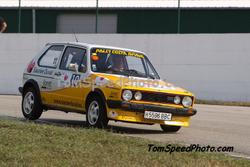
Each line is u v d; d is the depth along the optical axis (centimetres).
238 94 6481
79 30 8850
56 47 3114
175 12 8394
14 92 6962
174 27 8400
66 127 2603
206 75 6562
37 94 3094
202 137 2805
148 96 2723
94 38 6856
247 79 6450
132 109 2673
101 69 2864
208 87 6562
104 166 1794
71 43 3038
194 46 6594
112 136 2339
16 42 6975
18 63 6969
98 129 2608
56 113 3759
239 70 6475
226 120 3916
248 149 2464
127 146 2147
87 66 2862
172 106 2775
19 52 6962
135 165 1822
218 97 6538
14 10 8650
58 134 2314
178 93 2798
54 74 3019
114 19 8681
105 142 2209
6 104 4544
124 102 2659
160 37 6681
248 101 6444
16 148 1989
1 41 6981
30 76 3167
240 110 5169
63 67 3000
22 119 3158
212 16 8281
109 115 2686
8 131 2327
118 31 8631
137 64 3006
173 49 6644
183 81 6625
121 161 1870
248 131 3209
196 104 5922
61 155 1925
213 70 6544
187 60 6612
